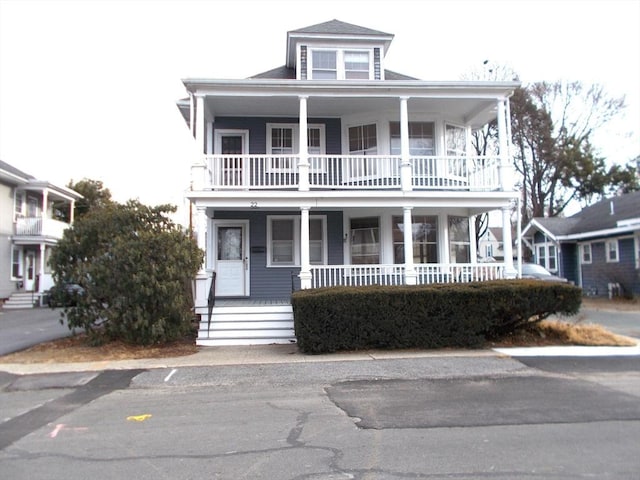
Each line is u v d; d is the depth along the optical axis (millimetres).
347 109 15562
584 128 37281
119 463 4902
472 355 10695
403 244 15812
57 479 4516
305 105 14055
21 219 28172
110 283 11594
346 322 11312
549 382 8430
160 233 11945
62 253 12164
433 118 15953
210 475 4562
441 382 8492
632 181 36625
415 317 11508
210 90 13875
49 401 7562
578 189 37406
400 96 14234
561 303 11852
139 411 6906
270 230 16094
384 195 13969
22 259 28781
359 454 5047
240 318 12805
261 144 16109
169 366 9875
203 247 13484
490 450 5129
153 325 11609
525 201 36531
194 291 13750
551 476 4438
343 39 16297
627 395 7504
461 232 16578
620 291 24312
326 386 8289
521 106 34406
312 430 5895
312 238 16125
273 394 7812
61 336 14453
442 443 5363
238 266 16000
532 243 34000
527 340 12180
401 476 4469
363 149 16016
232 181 14680
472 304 11547
